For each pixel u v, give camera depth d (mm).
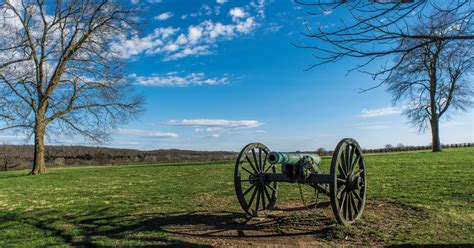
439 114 33500
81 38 24469
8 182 17469
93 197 11812
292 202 9656
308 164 7137
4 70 22469
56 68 24234
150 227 7430
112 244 6262
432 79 32656
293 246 5883
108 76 25469
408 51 3658
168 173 19953
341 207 6750
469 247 5359
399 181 12484
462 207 8016
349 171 7059
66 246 6246
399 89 29031
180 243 6195
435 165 17547
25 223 8219
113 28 25000
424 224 6750
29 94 23469
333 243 5953
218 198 10820
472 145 42625
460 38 3506
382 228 6609
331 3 3436
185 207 9516
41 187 15086
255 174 8023
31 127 23641
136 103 26609
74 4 24094
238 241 6242
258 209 8391
